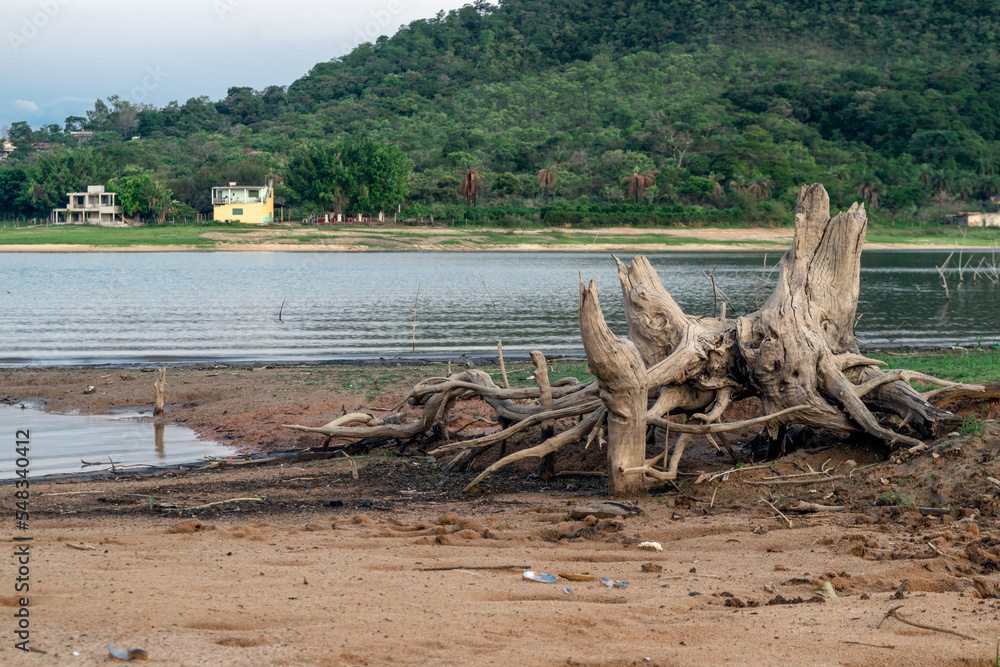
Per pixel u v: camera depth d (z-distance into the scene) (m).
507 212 121.38
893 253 110.81
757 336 12.47
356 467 14.03
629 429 11.33
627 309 13.49
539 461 13.79
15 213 135.25
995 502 9.23
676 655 5.13
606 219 122.19
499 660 4.93
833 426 12.01
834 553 8.09
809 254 13.16
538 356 13.00
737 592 6.71
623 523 9.74
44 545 8.41
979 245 127.75
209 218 129.12
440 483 12.99
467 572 7.33
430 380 14.79
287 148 167.50
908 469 10.66
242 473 13.91
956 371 19.20
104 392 20.78
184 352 27.95
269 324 36.00
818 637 5.47
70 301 45.84
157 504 11.35
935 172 159.12
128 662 4.52
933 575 7.21
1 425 17.83
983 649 5.28
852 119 194.88
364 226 118.62
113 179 130.75
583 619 5.81
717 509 10.42
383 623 5.56
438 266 78.38
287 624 5.51
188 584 6.48
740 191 133.38
